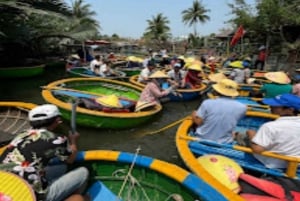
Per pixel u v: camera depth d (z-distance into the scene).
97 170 3.68
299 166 3.64
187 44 39.34
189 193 3.13
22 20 16.00
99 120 6.20
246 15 17.81
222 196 2.90
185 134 4.38
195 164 3.54
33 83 13.28
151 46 39.50
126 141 6.39
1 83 12.77
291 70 15.92
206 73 14.34
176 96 9.41
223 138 4.17
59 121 2.85
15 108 6.01
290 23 16.39
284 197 3.14
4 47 14.99
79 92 7.65
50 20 18.25
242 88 9.44
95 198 3.47
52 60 19.06
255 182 3.30
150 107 7.02
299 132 3.38
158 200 3.44
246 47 21.30
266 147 3.41
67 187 2.80
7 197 2.14
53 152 2.58
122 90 9.66
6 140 4.62
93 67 12.75
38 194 2.43
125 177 3.60
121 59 20.33
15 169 2.40
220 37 28.41
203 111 4.20
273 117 6.09
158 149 6.02
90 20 35.53
